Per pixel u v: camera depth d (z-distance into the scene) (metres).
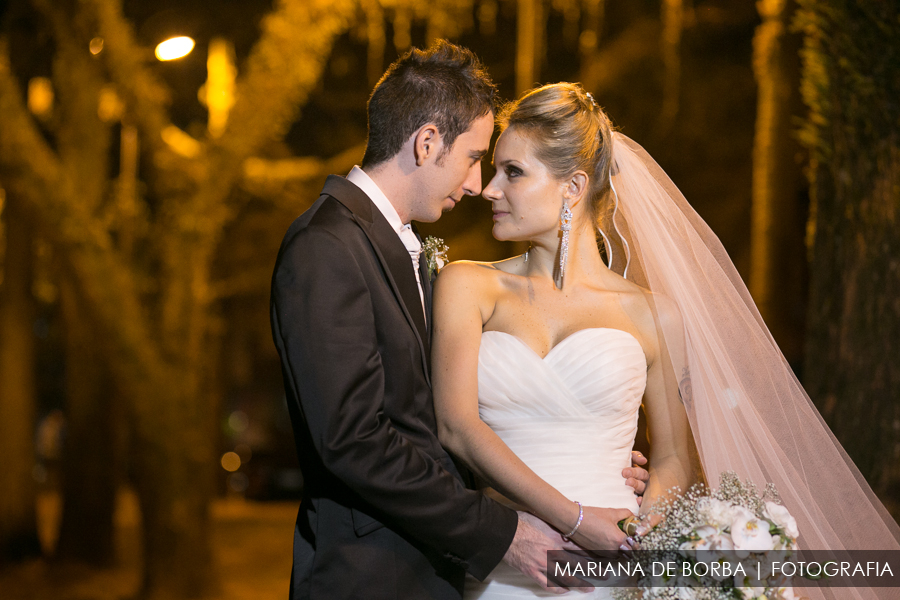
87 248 6.93
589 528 2.15
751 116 11.73
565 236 2.42
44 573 8.98
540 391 2.30
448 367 2.32
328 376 1.95
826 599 2.33
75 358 9.30
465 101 2.25
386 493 1.95
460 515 2.02
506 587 2.26
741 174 12.15
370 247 2.16
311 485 2.14
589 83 10.05
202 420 7.24
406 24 7.68
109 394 9.30
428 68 2.26
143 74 7.18
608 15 10.63
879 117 3.08
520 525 2.15
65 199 6.89
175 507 7.05
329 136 11.66
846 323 3.16
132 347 6.96
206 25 8.66
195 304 7.31
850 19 3.12
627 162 2.46
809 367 3.31
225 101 7.73
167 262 7.29
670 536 2.06
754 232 7.11
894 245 3.06
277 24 7.00
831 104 3.22
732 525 1.99
